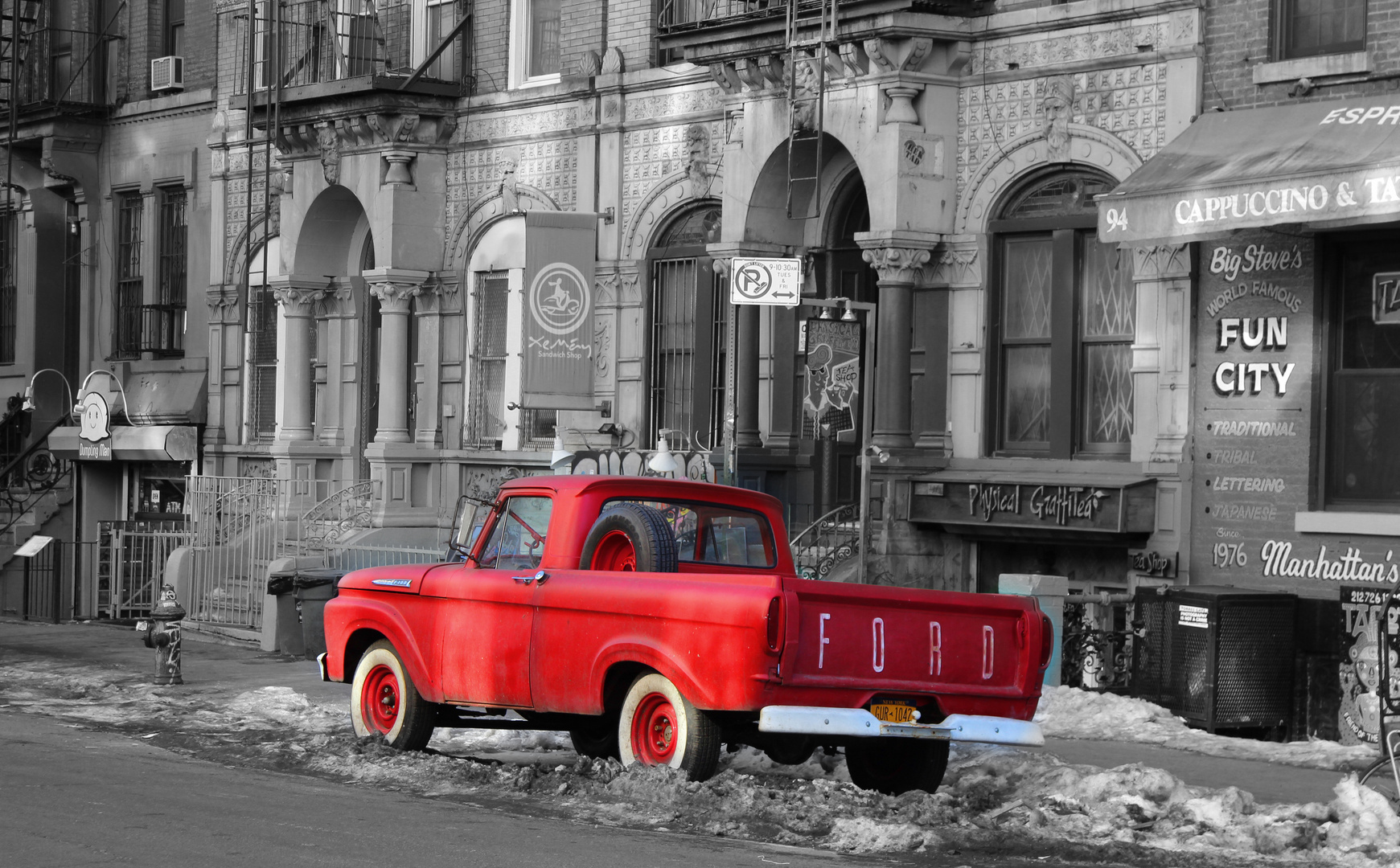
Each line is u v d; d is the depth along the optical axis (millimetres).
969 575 17953
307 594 18984
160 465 29562
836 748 11750
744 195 19516
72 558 30516
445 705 11953
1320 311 15344
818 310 19844
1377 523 14805
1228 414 15914
